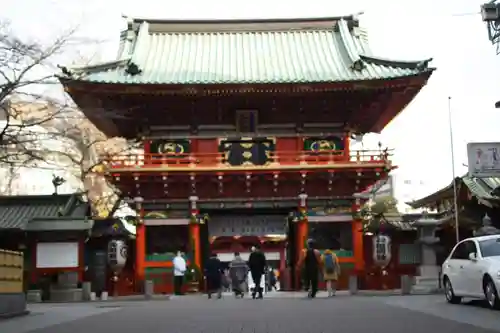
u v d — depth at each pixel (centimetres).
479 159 2547
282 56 4678
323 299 3031
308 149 4406
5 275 2167
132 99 4209
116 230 4000
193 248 4219
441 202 5962
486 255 2208
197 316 2070
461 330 1560
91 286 3984
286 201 4338
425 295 3312
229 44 4872
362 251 4234
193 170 4169
